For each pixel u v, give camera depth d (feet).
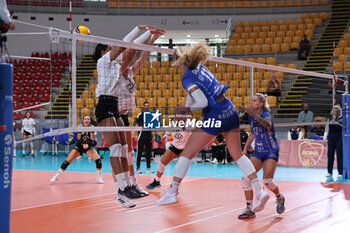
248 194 16.15
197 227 14.56
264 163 16.28
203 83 12.44
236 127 13.51
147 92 51.52
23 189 24.36
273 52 64.85
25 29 69.62
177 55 12.25
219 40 74.69
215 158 42.88
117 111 15.24
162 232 13.84
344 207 18.25
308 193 22.41
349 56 57.36
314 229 14.16
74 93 14.23
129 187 14.65
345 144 30.01
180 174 12.21
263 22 70.95
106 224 15.15
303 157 38.70
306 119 40.34
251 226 14.67
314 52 63.82
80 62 62.23
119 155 14.48
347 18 69.15
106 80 14.60
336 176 31.24
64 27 70.03
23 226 14.83
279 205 16.55
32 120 50.83
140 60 18.29
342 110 29.99
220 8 72.49
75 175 31.83
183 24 70.74
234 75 57.11
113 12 72.02
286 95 54.39
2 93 9.53
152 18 70.90
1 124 9.52
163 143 43.50
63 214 17.03
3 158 9.57
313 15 70.13
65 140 48.98
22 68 66.64
